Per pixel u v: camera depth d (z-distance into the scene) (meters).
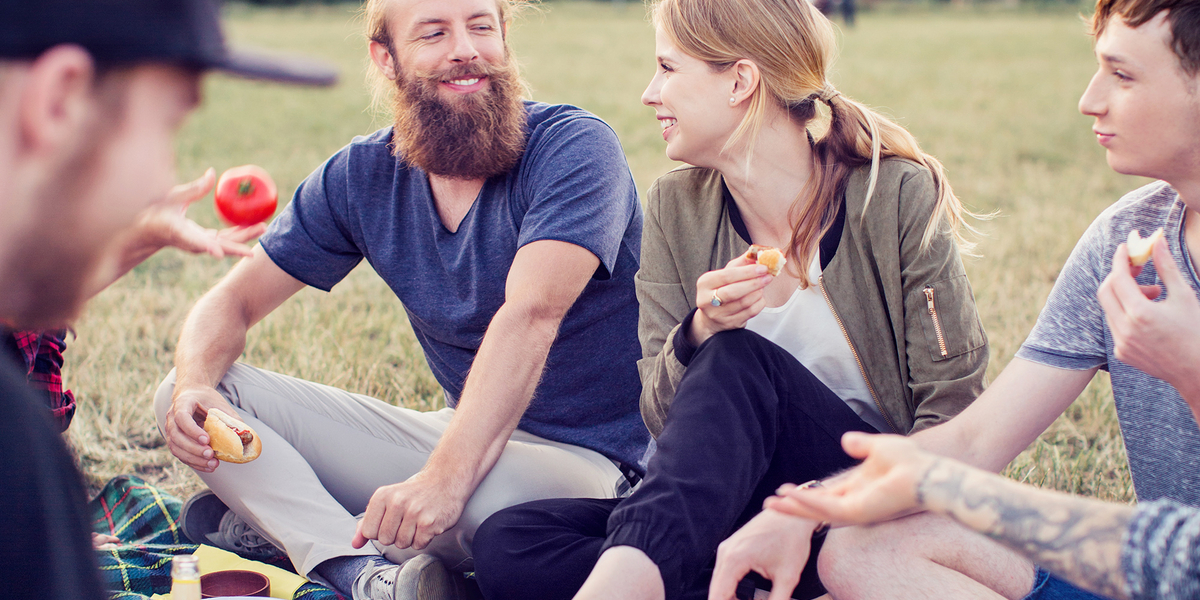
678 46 1.96
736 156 1.98
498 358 2.07
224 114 10.94
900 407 1.98
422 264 2.40
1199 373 1.33
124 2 0.78
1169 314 1.32
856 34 25.28
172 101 0.84
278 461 2.20
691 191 2.11
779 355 1.80
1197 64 1.37
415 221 2.39
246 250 1.84
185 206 1.81
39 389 1.94
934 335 1.88
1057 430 3.02
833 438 1.80
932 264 1.88
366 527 1.96
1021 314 4.09
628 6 40.72
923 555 1.51
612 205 2.24
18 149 0.78
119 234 0.86
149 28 0.79
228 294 2.43
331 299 4.33
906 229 1.90
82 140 0.79
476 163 2.25
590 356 2.35
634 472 2.41
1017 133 9.48
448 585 1.98
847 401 2.03
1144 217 1.63
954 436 1.74
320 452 2.32
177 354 2.32
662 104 2.01
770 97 1.94
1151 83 1.41
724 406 1.67
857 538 1.55
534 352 2.10
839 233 1.95
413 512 1.93
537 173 2.26
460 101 2.24
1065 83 13.81
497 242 2.31
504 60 2.31
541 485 2.12
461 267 2.33
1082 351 1.71
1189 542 1.06
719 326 1.79
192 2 0.82
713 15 1.91
